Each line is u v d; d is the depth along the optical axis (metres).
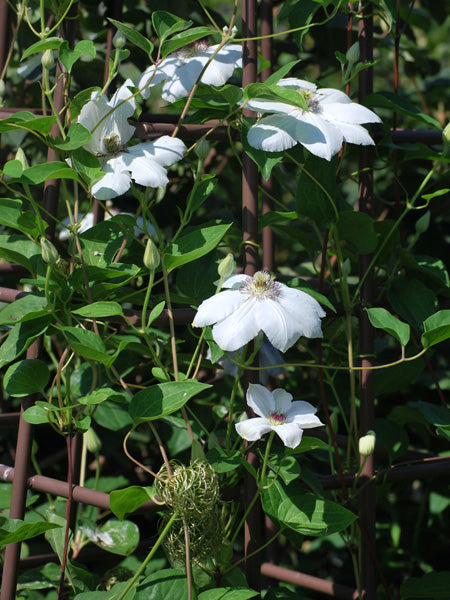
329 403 1.43
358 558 1.33
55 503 1.43
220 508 1.39
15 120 1.11
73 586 1.23
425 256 1.33
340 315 1.31
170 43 1.19
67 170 1.12
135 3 1.65
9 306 1.17
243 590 1.11
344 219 1.25
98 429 1.53
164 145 1.18
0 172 1.15
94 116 1.19
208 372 1.56
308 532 1.14
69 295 1.17
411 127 1.94
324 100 1.22
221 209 1.75
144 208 1.21
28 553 1.50
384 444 1.32
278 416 1.11
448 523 1.56
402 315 1.29
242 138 1.21
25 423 1.21
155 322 1.24
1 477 1.23
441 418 1.27
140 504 1.12
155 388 1.11
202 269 1.27
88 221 1.50
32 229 1.18
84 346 1.10
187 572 1.09
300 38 1.29
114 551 1.31
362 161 1.31
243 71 1.24
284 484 1.21
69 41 1.32
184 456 1.46
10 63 1.66
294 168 1.57
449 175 1.59
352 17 1.36
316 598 1.55
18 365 1.17
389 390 1.35
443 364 1.70
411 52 1.79
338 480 1.27
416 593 1.26
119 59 1.24
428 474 1.28
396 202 1.41
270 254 1.41
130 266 1.20
